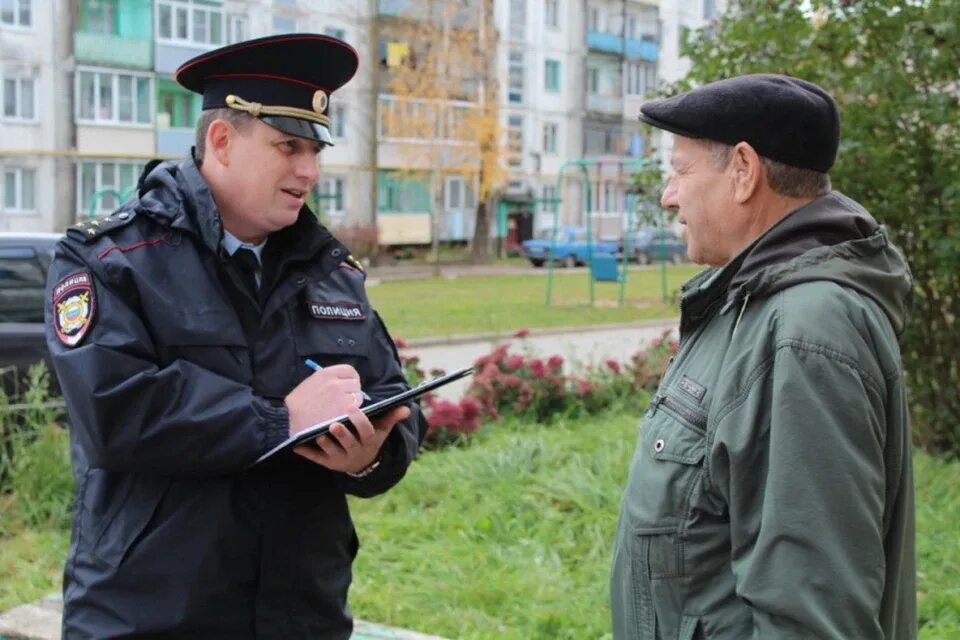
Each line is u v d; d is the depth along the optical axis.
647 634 1.80
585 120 43.59
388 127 33.16
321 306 2.24
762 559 1.58
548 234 39.19
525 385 7.88
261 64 2.08
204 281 2.06
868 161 5.76
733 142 1.80
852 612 1.54
